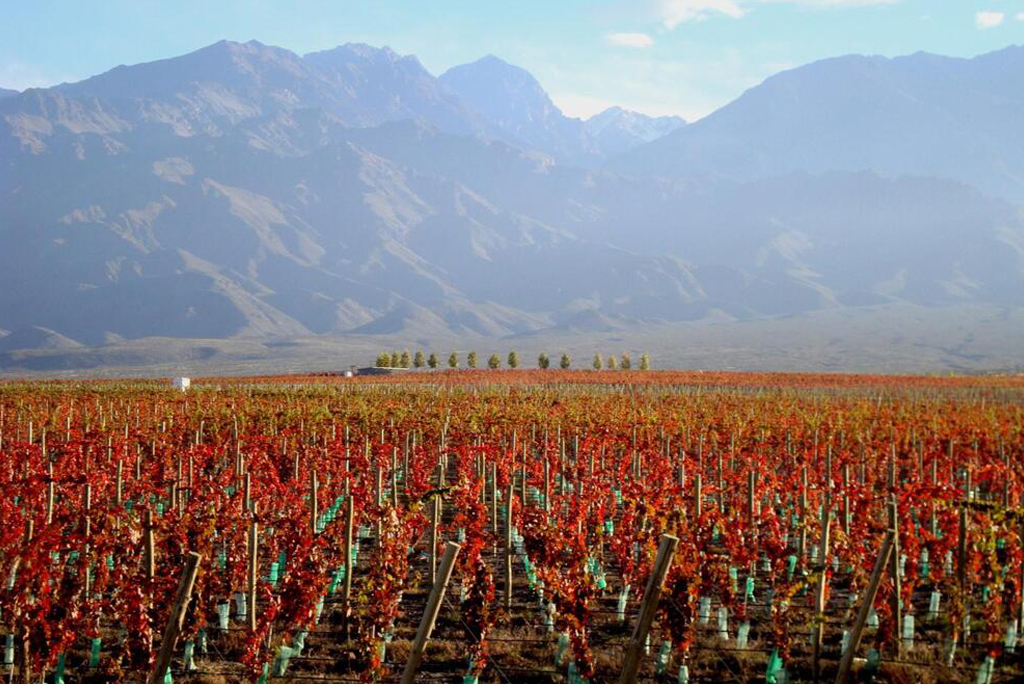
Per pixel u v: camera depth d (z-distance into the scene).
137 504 19.59
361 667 13.37
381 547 14.14
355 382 70.44
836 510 18.33
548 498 19.73
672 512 14.47
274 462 23.25
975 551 13.87
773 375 83.38
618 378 75.81
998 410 42.06
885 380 75.62
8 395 47.66
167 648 10.23
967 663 13.36
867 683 12.73
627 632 14.75
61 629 12.39
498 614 13.68
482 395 49.47
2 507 15.59
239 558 15.05
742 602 14.96
